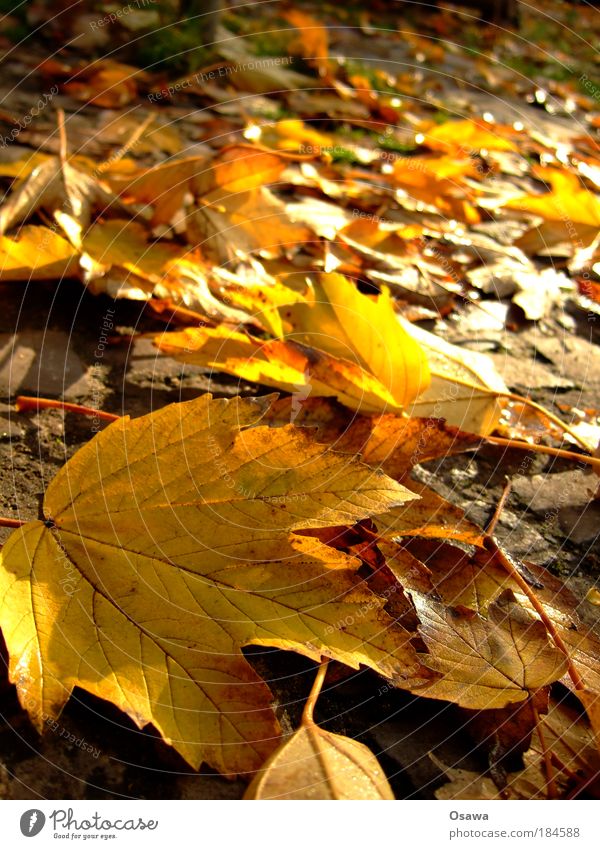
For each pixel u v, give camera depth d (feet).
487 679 1.19
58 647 1.14
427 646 1.22
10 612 1.15
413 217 2.79
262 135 3.09
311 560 1.21
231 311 1.83
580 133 4.47
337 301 1.55
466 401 1.63
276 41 4.79
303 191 2.78
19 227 1.98
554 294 2.42
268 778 1.08
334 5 6.86
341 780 1.09
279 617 1.18
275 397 1.28
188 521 1.24
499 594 1.31
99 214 2.02
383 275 2.22
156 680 1.13
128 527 1.24
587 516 1.61
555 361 2.09
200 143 3.11
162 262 1.90
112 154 2.63
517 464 1.71
